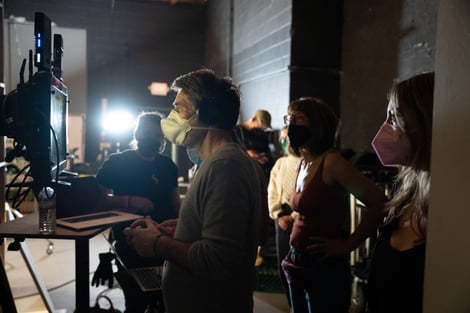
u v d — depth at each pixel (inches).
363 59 149.1
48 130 55.3
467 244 31.4
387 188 108.7
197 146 49.8
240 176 43.5
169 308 47.0
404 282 43.3
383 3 138.2
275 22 171.3
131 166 95.4
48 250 167.9
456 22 32.9
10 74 195.5
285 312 118.5
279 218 107.1
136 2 243.6
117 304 120.4
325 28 161.0
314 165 66.9
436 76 34.9
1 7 101.0
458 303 32.2
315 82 161.2
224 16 230.5
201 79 47.9
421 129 45.0
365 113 147.9
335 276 63.7
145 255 47.3
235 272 42.6
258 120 149.6
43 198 56.7
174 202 98.0
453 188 32.8
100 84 246.7
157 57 251.8
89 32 235.1
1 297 67.0
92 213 67.4
